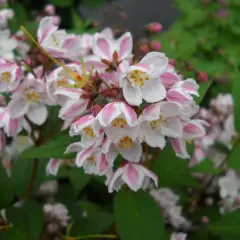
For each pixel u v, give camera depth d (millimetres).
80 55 187
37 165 219
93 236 213
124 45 178
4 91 194
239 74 222
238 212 217
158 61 162
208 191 253
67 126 192
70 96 169
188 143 197
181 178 202
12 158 251
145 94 163
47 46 193
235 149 223
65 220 225
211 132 255
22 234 199
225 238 216
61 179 272
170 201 230
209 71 282
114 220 204
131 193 192
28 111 197
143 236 186
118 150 176
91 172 180
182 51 299
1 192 210
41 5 449
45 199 249
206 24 415
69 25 442
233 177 244
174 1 437
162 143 172
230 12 423
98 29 282
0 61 189
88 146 170
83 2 424
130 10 432
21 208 205
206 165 209
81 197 253
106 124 156
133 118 157
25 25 296
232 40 406
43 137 212
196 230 237
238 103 217
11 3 374
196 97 194
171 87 168
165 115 168
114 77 173
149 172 180
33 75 197
